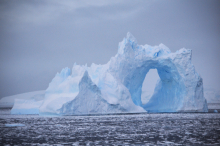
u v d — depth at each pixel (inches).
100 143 1286.9
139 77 3277.6
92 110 2652.6
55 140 1379.2
